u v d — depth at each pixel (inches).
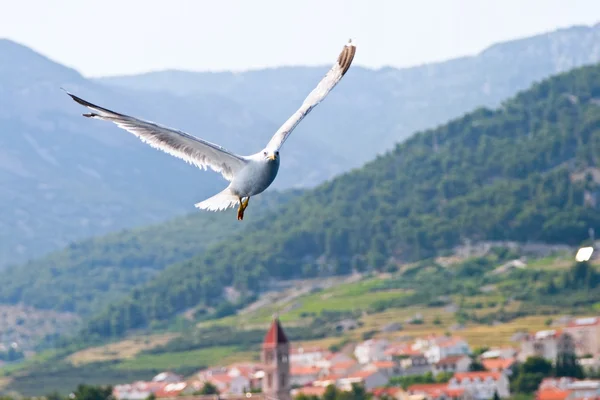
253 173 726.5
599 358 6535.4
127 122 704.4
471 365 6550.2
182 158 722.8
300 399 5590.6
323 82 745.6
